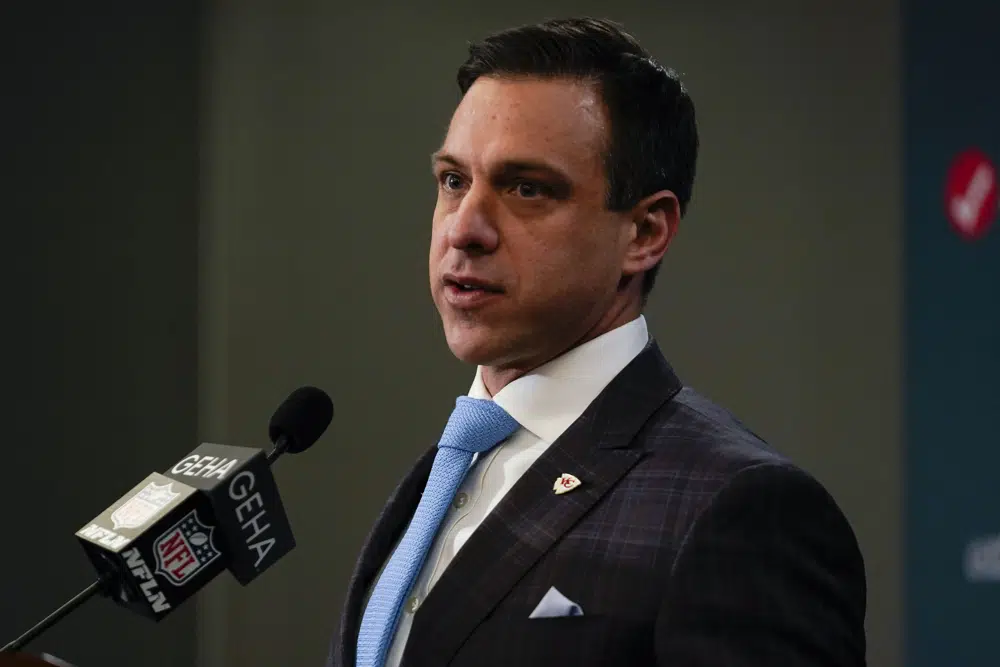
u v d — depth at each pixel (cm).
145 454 1204
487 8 1275
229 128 1234
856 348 1345
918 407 1348
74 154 1203
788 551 414
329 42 1255
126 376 1203
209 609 1207
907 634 1340
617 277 475
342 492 1238
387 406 1249
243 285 1229
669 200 486
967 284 1351
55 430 1184
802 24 1349
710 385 1323
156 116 1223
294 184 1242
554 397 475
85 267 1202
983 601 1345
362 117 1256
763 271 1336
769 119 1343
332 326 1244
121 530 428
